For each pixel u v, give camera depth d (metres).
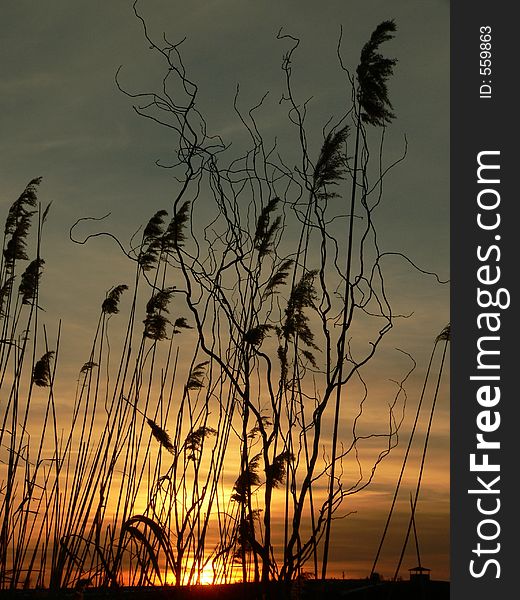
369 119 2.53
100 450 3.48
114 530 3.26
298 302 2.60
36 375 3.56
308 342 2.60
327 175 2.53
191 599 2.62
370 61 2.54
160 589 2.71
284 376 2.61
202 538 2.90
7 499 3.17
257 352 2.41
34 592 2.92
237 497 2.64
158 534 2.59
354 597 2.69
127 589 2.83
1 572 2.98
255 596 2.42
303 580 2.44
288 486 2.46
